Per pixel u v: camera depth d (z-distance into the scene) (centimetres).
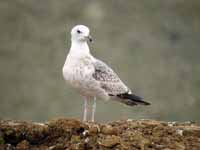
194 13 6116
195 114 4472
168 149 1106
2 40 5462
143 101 1414
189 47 5562
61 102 4453
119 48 5259
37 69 5088
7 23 5653
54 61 5203
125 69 4941
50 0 5891
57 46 5400
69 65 1309
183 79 4959
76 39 1323
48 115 4375
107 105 3753
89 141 1109
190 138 1153
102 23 5675
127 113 3762
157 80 4872
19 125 1152
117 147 1095
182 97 4691
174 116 4356
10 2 5847
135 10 5972
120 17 5794
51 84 4806
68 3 5866
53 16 5759
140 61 5097
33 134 1139
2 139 1133
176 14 6062
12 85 4878
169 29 5794
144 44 5406
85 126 1141
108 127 1138
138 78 4822
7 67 5116
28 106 4519
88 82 1307
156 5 6081
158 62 5169
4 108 4503
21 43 5434
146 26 5750
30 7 5825
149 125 1177
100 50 5159
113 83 1355
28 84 4884
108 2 5950
